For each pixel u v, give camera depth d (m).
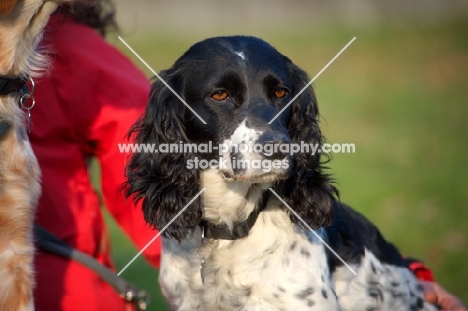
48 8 6.97
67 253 7.89
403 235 14.76
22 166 6.79
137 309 8.48
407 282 8.71
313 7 54.78
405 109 27.56
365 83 32.12
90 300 7.78
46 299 7.71
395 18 50.06
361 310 8.23
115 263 12.28
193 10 52.66
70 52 8.25
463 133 23.73
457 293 11.93
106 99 8.42
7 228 6.62
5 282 6.58
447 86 31.61
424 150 21.70
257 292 7.54
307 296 7.44
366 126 24.91
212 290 7.66
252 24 48.53
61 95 8.19
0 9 6.45
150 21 48.47
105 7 9.12
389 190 17.84
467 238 14.40
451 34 43.50
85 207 8.28
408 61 36.66
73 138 8.36
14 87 6.83
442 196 17.28
